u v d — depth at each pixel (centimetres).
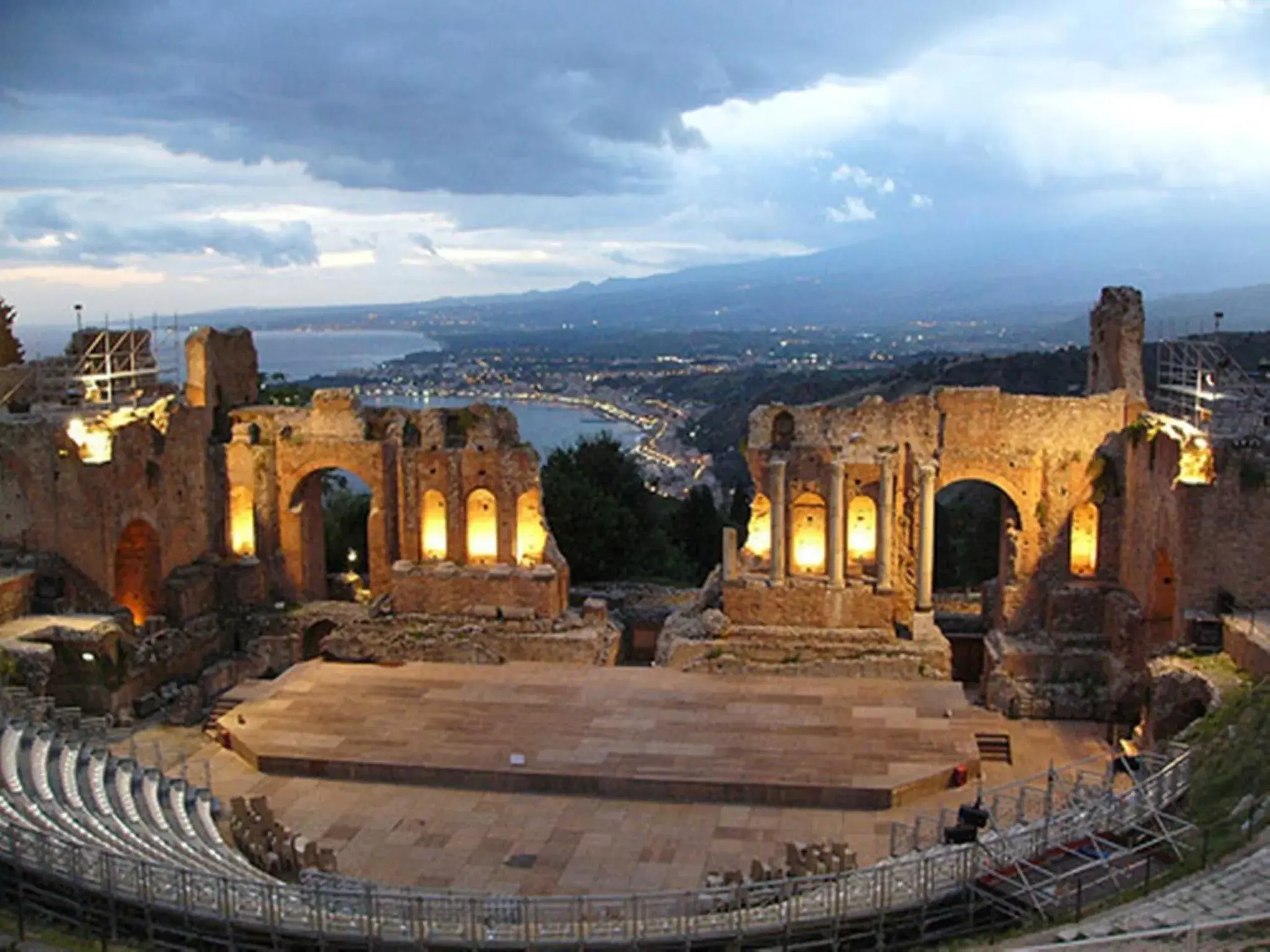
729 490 13875
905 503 5341
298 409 5897
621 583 7250
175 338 6381
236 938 2688
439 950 2686
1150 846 2784
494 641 5484
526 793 4106
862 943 2728
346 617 5694
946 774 4078
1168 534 4538
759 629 5281
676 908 3159
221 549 5881
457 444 5809
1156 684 4022
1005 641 5188
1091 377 5606
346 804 4025
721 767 4122
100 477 4962
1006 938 2538
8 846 2783
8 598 4719
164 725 4803
